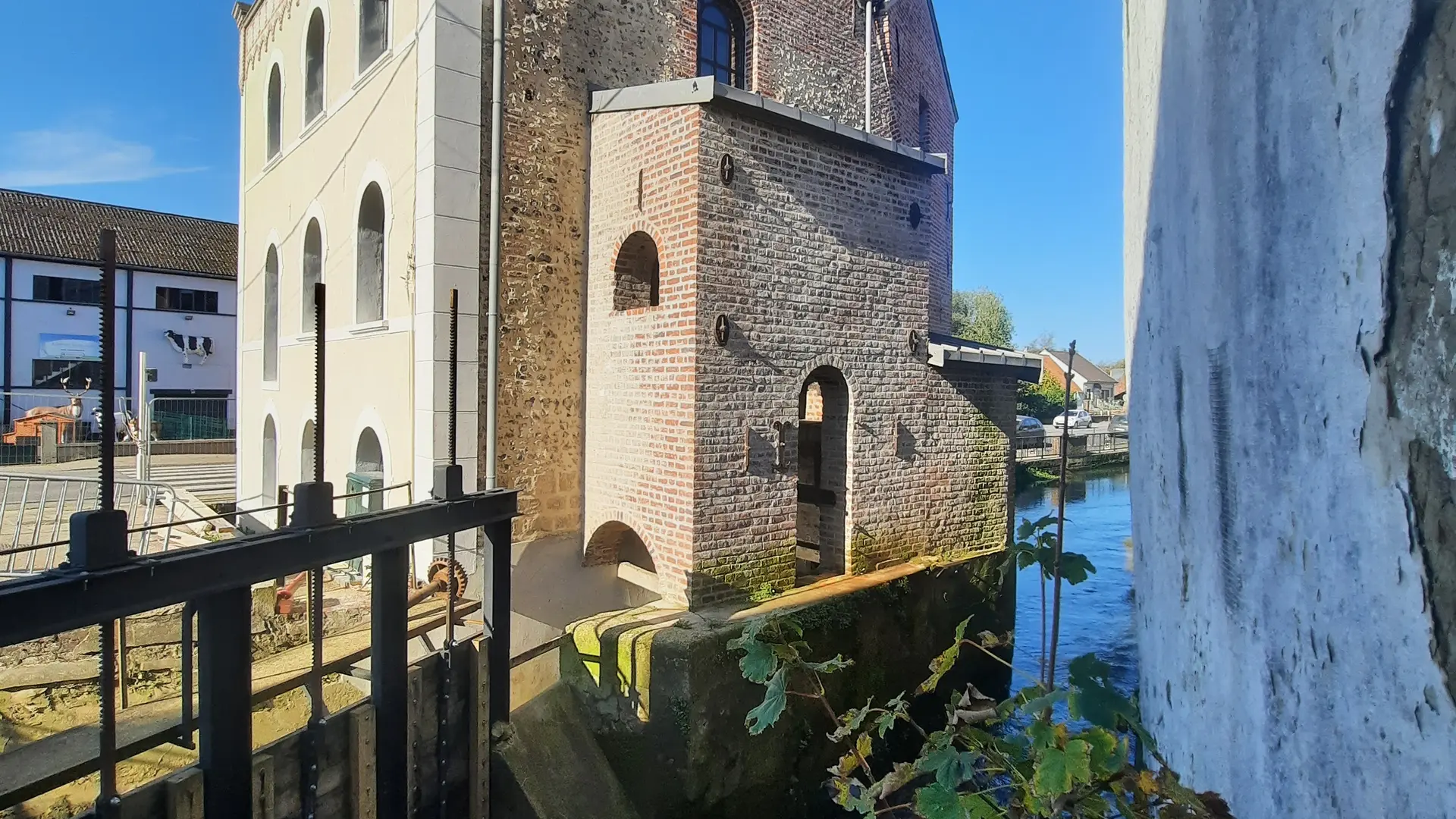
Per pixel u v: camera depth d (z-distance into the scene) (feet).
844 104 40.29
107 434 10.46
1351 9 4.17
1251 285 5.50
